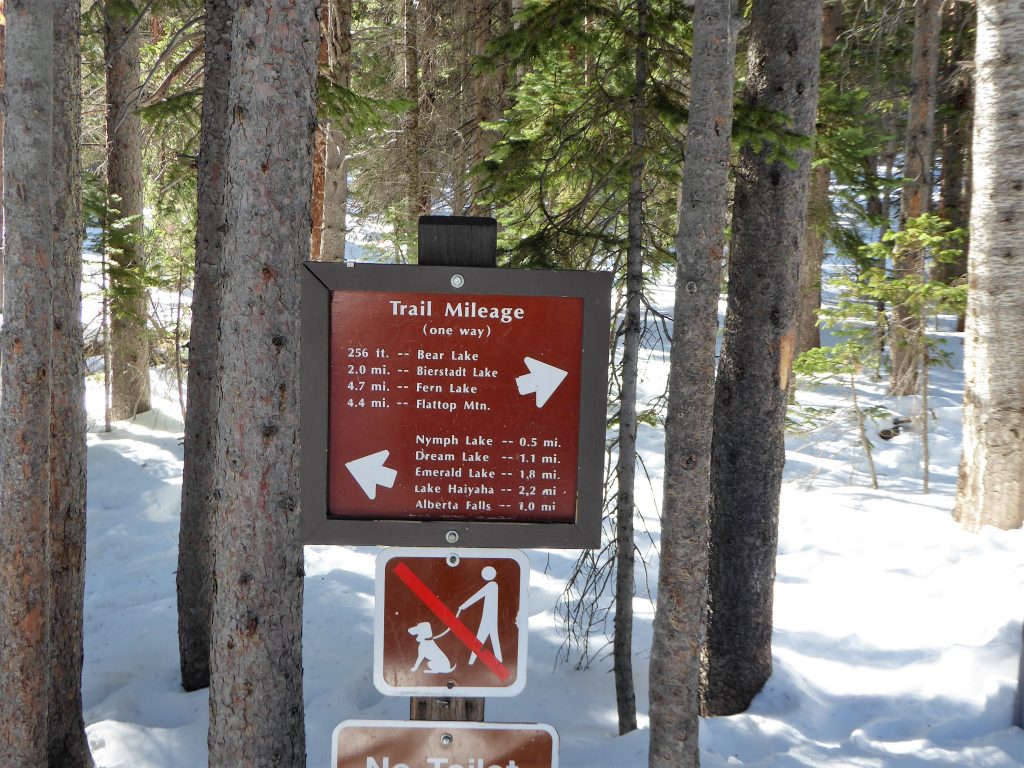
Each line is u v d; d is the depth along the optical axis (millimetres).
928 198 15180
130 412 17516
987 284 9641
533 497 3178
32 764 5559
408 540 3168
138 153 16391
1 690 5496
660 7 7133
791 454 14875
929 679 7219
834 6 15812
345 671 8766
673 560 4844
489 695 3262
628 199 7332
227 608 4309
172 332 19016
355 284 3082
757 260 6586
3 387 5355
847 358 12680
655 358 19188
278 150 4141
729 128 4781
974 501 10164
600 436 3143
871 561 9922
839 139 9289
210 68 8016
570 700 8227
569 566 11469
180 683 8742
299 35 4156
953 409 15758
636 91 6871
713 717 6719
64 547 6414
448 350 3115
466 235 3158
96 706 8344
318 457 3125
